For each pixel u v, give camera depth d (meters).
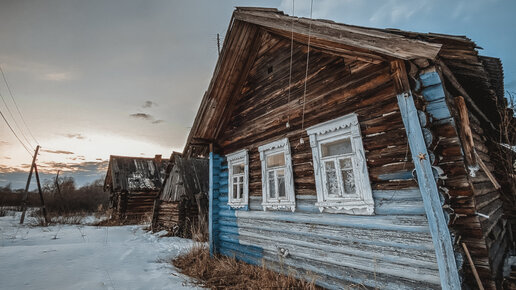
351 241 3.54
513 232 5.12
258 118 5.70
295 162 4.59
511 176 4.77
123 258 6.61
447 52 2.99
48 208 27.55
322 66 4.37
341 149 4.18
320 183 3.97
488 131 5.25
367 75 3.62
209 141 7.00
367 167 3.42
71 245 8.46
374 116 3.45
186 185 11.88
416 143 2.78
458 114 3.17
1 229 12.93
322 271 3.89
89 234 11.70
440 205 2.57
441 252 2.51
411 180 2.98
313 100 4.42
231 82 6.05
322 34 3.57
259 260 5.12
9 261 5.79
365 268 3.33
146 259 6.61
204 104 6.18
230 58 5.66
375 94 3.48
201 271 5.24
